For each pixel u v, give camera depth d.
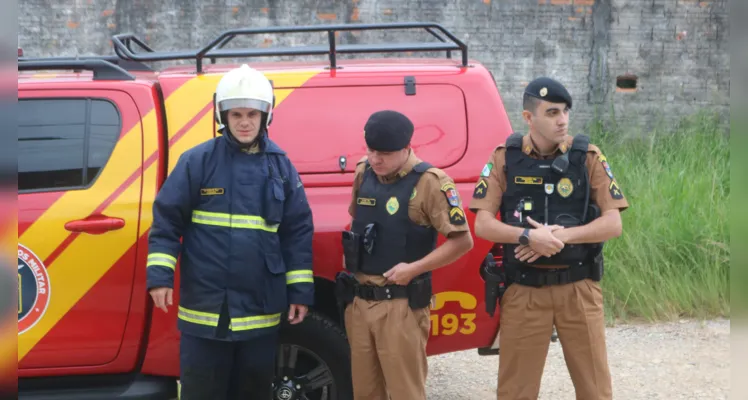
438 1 8.46
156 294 2.88
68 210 3.32
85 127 3.43
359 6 8.40
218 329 2.91
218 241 2.92
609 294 5.45
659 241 5.69
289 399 3.45
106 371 3.39
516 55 8.60
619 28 8.63
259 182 2.97
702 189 6.30
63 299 3.30
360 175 3.13
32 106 3.41
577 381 2.97
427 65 3.70
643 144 8.10
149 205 3.36
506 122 3.52
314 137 3.48
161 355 3.39
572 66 8.66
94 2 8.13
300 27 3.57
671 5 8.62
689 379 4.37
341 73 3.56
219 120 2.96
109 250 3.32
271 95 2.95
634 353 4.77
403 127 2.85
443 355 4.99
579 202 2.90
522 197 2.93
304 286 3.03
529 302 2.95
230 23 8.30
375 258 2.98
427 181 2.94
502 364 3.05
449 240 2.93
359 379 3.07
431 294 3.09
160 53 3.81
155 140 3.44
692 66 8.70
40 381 3.40
